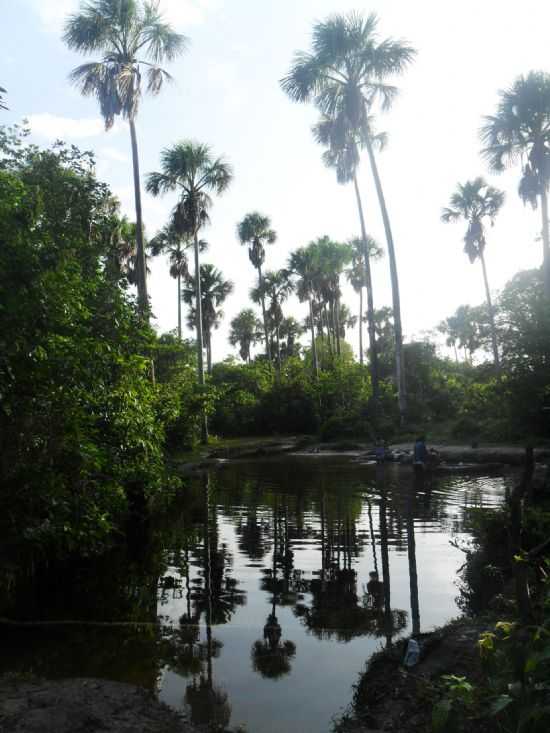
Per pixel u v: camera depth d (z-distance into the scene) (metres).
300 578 8.09
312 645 5.72
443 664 4.78
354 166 36.75
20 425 6.97
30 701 4.39
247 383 57.34
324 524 12.01
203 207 33.19
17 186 7.34
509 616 5.52
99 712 4.25
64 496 7.70
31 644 5.88
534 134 30.77
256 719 4.33
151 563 9.11
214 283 54.16
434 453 25.11
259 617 6.55
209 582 8.02
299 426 49.78
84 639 5.98
